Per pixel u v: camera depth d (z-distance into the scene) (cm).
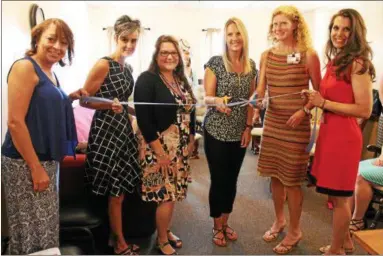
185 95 193
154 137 181
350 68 163
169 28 396
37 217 144
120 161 183
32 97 135
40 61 140
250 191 293
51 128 140
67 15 287
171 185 191
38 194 142
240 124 204
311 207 257
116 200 190
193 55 366
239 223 243
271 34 199
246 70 202
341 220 184
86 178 187
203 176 293
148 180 188
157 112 181
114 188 182
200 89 230
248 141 210
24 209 142
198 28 407
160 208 195
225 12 407
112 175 181
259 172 218
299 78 190
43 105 137
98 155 179
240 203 273
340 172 175
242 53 199
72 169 197
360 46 162
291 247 205
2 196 161
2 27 173
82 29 321
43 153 140
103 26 343
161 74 186
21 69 131
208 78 203
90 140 182
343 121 172
